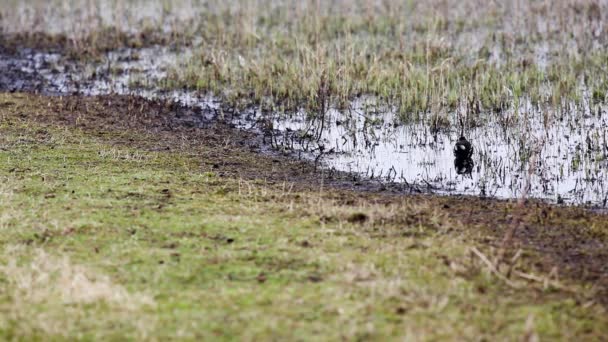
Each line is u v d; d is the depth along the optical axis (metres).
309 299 25.67
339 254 29.38
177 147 47.25
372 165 45.62
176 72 65.00
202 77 63.22
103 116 53.38
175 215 33.72
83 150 45.03
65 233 31.36
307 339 23.19
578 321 24.69
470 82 57.62
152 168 42.06
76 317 24.62
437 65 61.59
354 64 63.47
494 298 26.08
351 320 24.25
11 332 23.77
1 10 92.25
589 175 43.44
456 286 26.73
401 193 40.31
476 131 51.09
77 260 28.88
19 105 55.22
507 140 49.38
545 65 64.94
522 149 47.31
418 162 46.22
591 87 58.28
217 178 40.81
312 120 54.12
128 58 72.38
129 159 43.69
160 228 32.03
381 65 62.38
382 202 37.50
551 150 47.44
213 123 53.44
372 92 59.41
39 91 62.84
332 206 35.06
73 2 95.62
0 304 25.55
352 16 80.44
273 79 61.66
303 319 24.36
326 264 28.41
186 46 76.12
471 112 52.97
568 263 29.58
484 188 41.59
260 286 26.70
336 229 32.09
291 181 41.72
